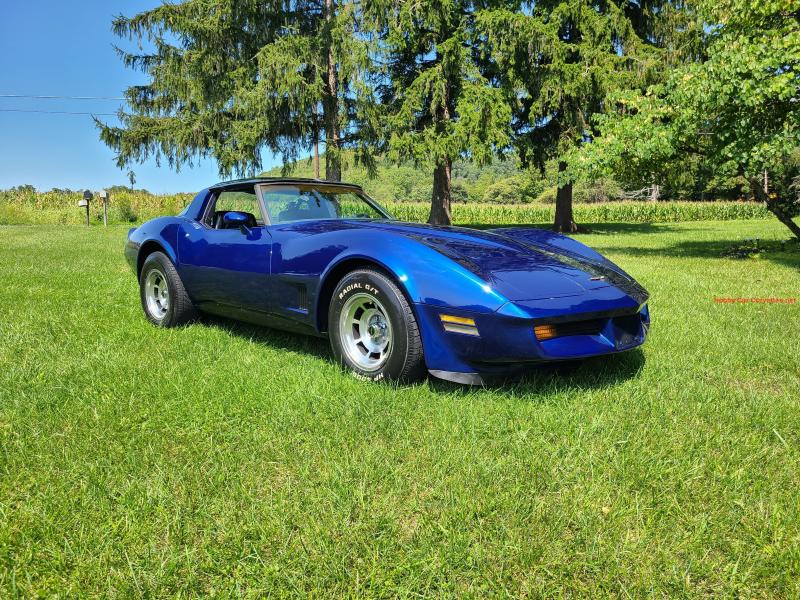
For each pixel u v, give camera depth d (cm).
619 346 282
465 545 157
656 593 141
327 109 2019
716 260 960
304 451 217
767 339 383
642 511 176
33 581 146
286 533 164
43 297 545
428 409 256
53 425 239
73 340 379
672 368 317
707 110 904
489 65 2041
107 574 148
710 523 169
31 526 167
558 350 260
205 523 170
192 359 335
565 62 1962
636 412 252
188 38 1906
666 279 698
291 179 405
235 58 1952
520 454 212
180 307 422
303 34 2023
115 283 641
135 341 381
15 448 218
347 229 324
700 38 1892
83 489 187
